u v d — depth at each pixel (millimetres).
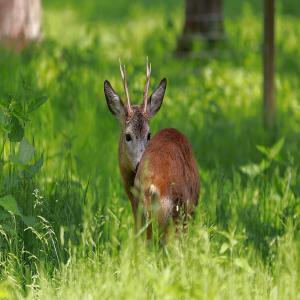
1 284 9078
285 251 9562
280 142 12742
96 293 8812
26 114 10992
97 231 10398
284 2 37344
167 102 17609
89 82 18031
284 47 27109
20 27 23781
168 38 28312
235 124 17234
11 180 11008
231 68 23672
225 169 14398
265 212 11672
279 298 8898
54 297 8992
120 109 11422
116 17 37344
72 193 11586
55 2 40656
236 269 9750
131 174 11180
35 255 10305
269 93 17484
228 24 31562
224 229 11148
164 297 8344
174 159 10172
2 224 10391
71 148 14156
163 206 9914
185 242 9594
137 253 9469
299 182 12594
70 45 25625
